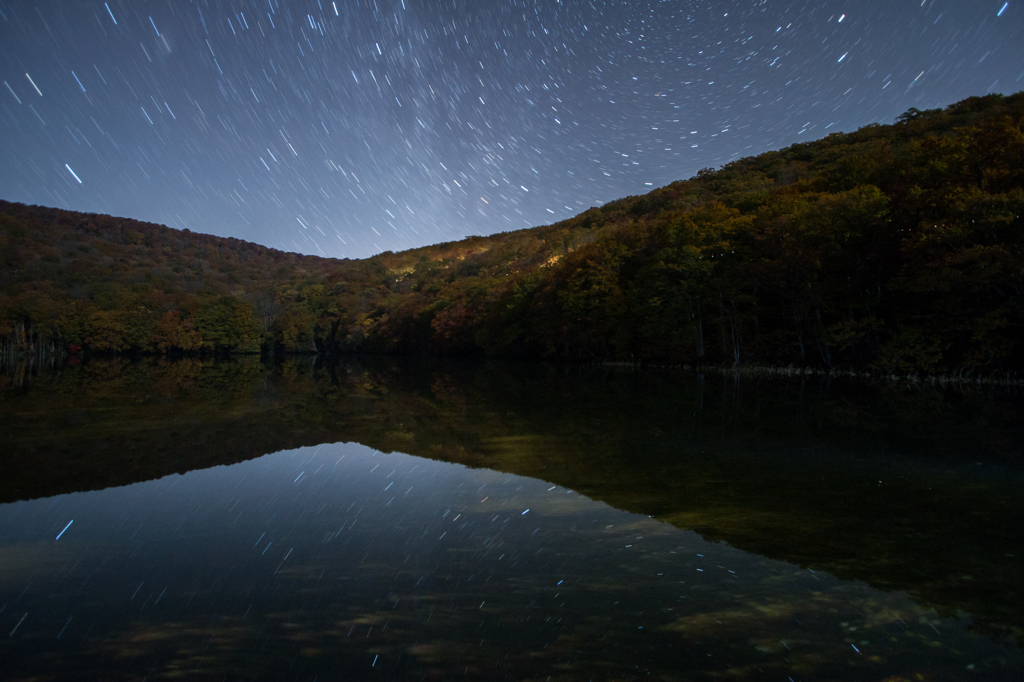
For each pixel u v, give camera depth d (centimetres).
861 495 765
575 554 554
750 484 834
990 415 1538
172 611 439
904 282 2631
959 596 451
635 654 367
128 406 1964
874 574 496
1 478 907
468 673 346
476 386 2936
